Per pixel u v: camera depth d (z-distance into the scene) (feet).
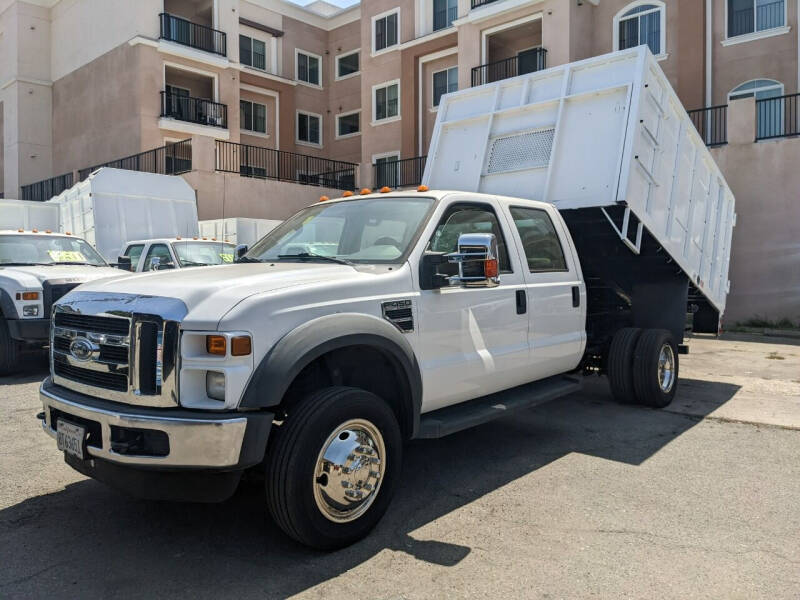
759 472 15.80
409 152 89.40
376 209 15.58
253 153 102.83
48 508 13.62
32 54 95.09
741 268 52.49
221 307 10.65
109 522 12.92
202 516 13.21
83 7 89.51
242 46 102.83
